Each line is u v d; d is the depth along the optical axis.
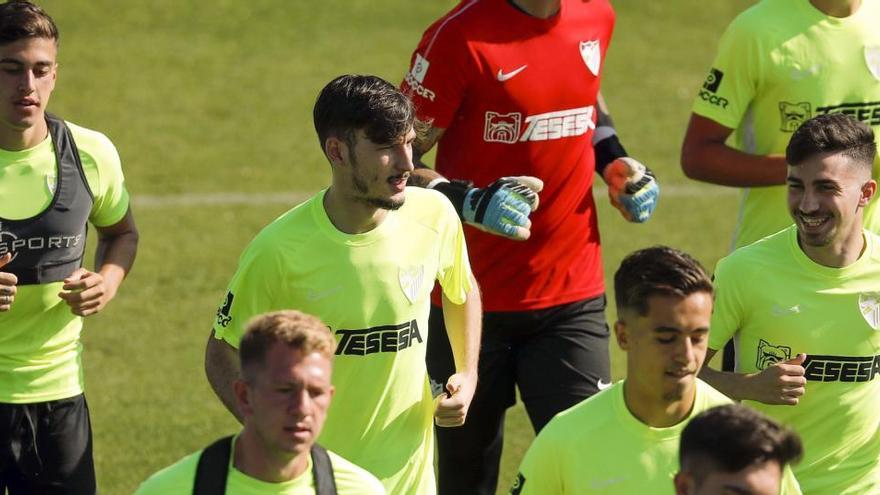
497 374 25.03
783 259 20.77
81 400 23.03
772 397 19.72
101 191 22.88
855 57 25.25
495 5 24.22
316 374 15.11
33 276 22.14
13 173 21.97
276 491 15.77
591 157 25.23
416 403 20.33
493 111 24.36
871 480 21.09
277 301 19.62
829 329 20.64
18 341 22.27
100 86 57.00
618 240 44.44
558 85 24.41
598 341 25.09
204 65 59.56
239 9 65.25
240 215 46.06
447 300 21.58
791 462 14.70
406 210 20.12
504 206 22.45
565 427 17.25
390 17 65.06
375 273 19.62
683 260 16.44
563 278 24.77
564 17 24.47
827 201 20.23
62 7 64.38
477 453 25.44
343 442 20.09
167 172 49.59
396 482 20.20
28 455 22.58
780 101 25.45
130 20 63.62
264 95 56.94
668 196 48.47
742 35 25.39
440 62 24.19
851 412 20.84
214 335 19.95
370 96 18.84
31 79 21.25
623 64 60.72
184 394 33.34
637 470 17.02
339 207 19.52
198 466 15.78
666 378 16.52
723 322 20.95
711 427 14.43
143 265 41.75
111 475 28.83
